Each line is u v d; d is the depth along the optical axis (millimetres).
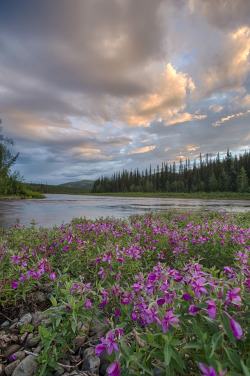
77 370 1802
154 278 1830
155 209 17234
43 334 1781
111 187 130250
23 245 4023
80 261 3463
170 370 1221
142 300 1874
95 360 1886
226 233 4715
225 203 27547
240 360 1078
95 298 2363
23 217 11406
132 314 1887
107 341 1346
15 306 2686
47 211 15047
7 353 1993
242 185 64312
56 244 4242
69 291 2062
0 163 34719
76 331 2061
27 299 2816
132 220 7973
